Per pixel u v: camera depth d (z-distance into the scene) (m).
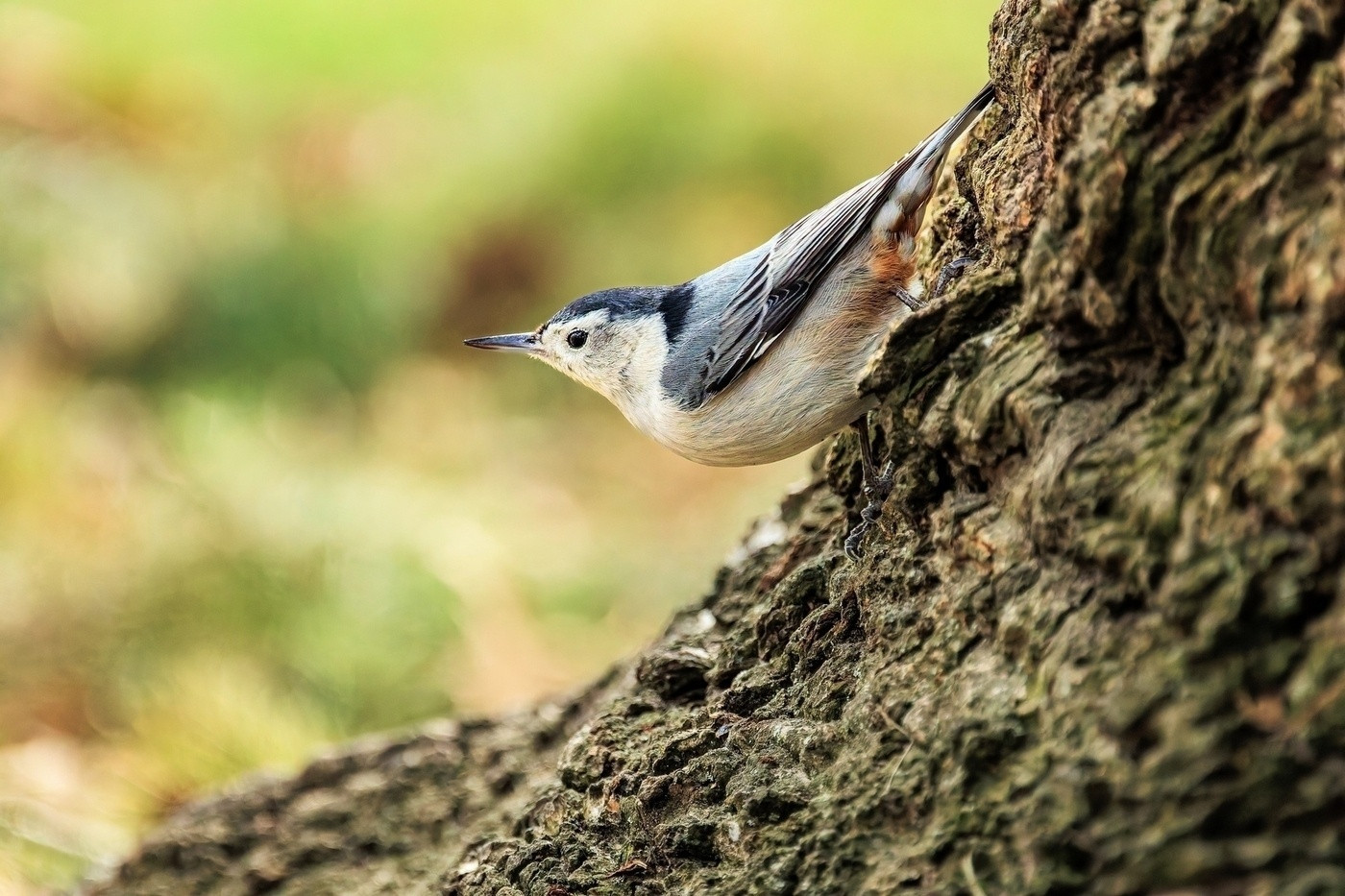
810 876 4.38
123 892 7.53
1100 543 4.01
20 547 12.92
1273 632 3.61
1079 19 4.48
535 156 18.86
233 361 17.62
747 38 18.94
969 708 4.25
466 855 6.20
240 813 7.67
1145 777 3.69
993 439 4.64
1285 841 3.50
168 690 10.87
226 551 12.66
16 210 17.41
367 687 11.82
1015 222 4.97
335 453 16.45
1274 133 3.79
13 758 10.43
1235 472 3.73
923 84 18.56
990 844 3.95
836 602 5.47
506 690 12.49
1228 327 3.91
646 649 7.11
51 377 16.61
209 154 19.53
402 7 21.00
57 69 19.56
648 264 17.95
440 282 18.73
